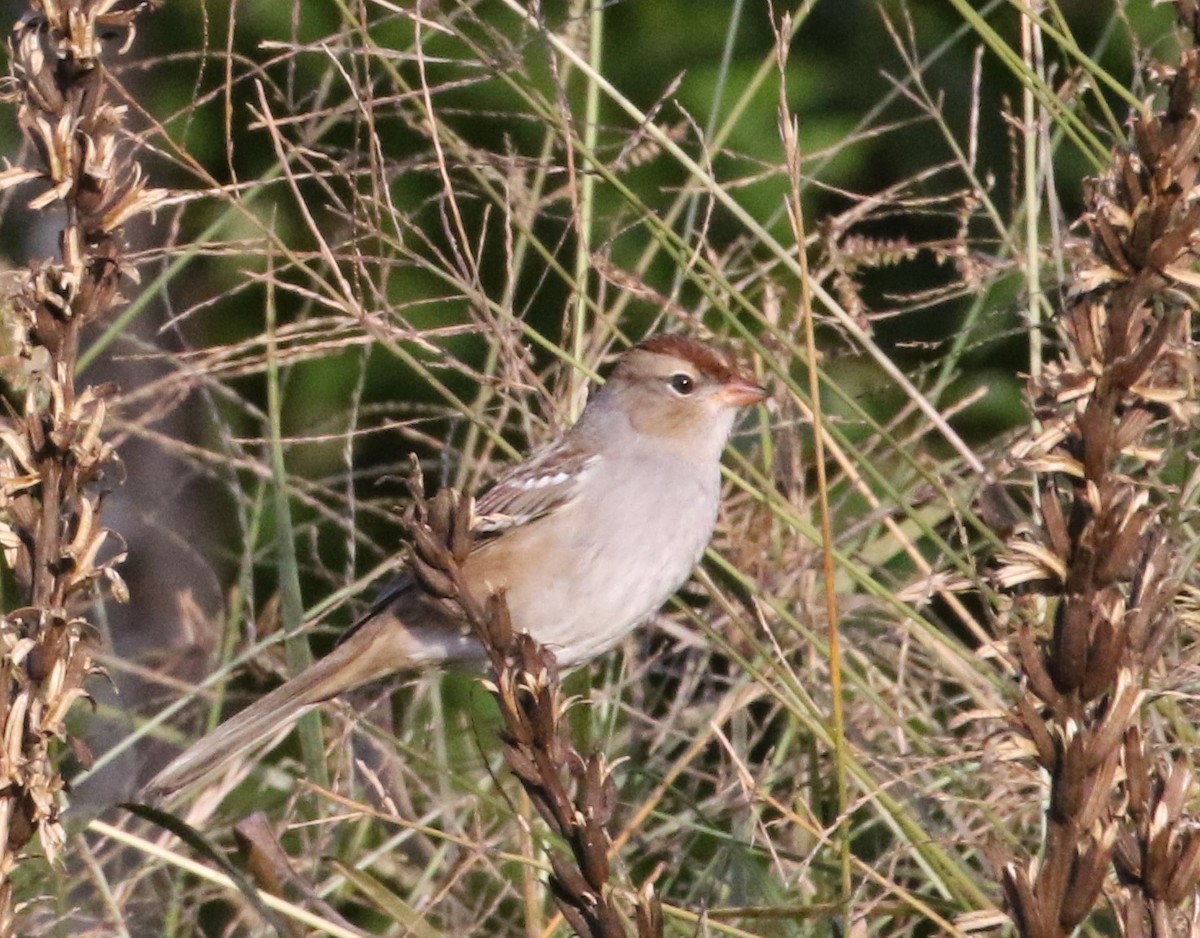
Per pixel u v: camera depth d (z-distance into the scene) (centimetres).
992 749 475
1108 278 465
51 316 504
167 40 1446
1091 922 654
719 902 749
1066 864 455
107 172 506
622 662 917
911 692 827
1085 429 466
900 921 762
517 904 839
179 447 902
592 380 792
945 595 747
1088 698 461
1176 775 464
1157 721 657
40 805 498
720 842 759
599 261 847
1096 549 457
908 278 1234
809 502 898
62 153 503
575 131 788
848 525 932
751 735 927
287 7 1438
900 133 1417
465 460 910
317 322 792
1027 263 788
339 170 770
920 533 902
